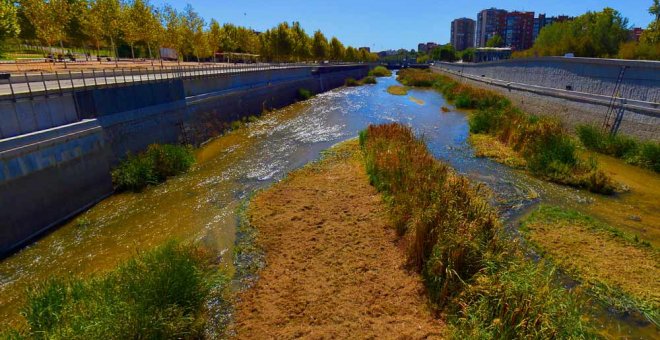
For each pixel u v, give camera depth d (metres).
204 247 10.27
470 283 7.42
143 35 38.56
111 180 15.00
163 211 12.95
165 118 19.77
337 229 11.06
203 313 7.64
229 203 13.45
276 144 21.92
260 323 7.39
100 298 6.75
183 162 17.28
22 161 11.26
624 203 12.84
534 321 5.91
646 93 17.27
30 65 29.23
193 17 47.69
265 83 36.75
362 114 31.94
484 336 6.13
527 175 15.69
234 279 8.94
